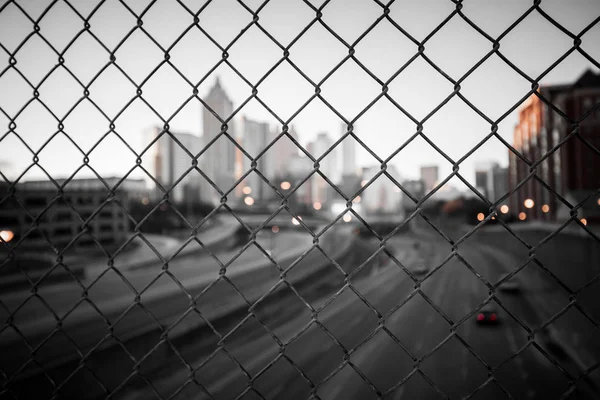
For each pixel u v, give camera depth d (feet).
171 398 4.90
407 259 169.48
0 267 5.63
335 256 156.76
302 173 416.05
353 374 45.27
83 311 61.00
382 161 4.12
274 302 94.94
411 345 55.42
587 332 52.03
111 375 45.88
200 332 65.41
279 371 48.55
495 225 172.96
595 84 120.67
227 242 220.23
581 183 120.78
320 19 4.51
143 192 192.24
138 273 107.96
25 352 41.57
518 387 40.40
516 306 76.74
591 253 66.64
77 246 131.54
